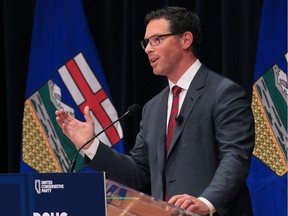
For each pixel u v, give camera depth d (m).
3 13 9.09
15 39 9.04
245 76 7.95
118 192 3.88
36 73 8.61
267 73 7.51
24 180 3.83
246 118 5.45
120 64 8.71
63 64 8.52
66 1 8.62
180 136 5.54
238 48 8.00
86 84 8.45
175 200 4.57
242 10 7.97
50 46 8.61
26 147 8.57
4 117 9.20
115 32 8.76
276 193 7.35
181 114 5.61
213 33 8.31
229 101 5.46
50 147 8.49
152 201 3.96
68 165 8.39
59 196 3.80
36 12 8.66
